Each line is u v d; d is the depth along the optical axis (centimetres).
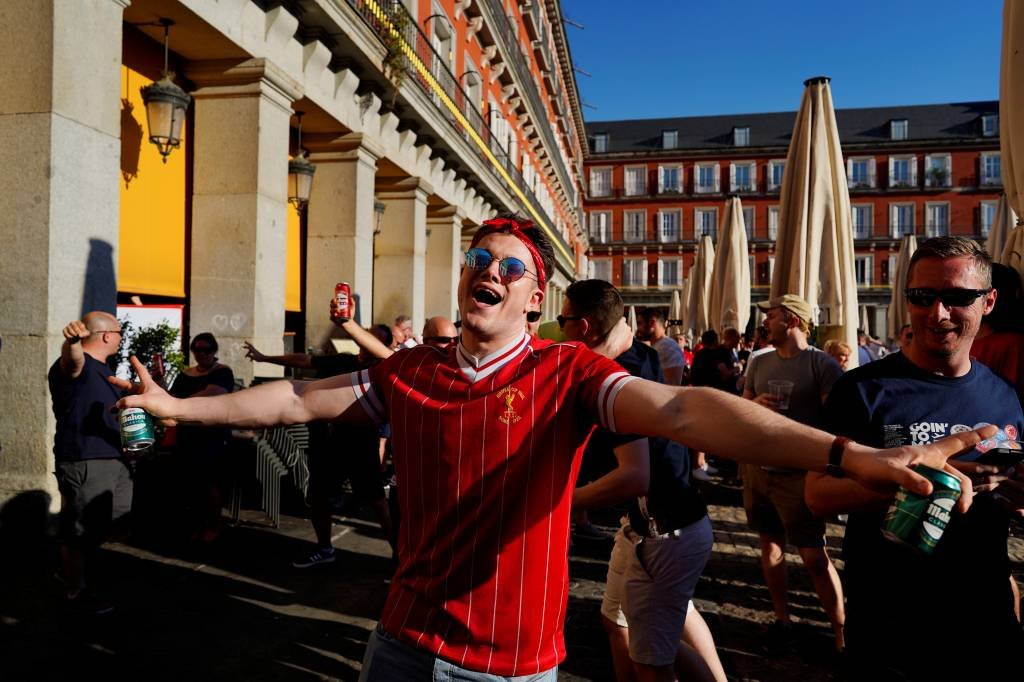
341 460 486
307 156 1032
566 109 4203
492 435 158
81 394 389
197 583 446
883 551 204
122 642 355
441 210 1560
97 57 532
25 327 493
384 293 1297
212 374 523
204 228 774
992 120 5600
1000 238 1074
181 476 548
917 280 211
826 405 227
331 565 491
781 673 347
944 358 209
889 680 202
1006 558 202
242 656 348
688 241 5656
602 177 5944
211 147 773
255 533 568
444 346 184
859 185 5353
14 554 464
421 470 165
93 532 390
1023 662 195
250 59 756
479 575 157
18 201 496
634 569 259
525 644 156
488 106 2014
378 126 1106
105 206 542
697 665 266
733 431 138
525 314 174
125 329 628
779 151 5597
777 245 656
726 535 616
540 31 2956
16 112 496
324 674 333
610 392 155
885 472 128
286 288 1015
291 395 186
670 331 2217
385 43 993
